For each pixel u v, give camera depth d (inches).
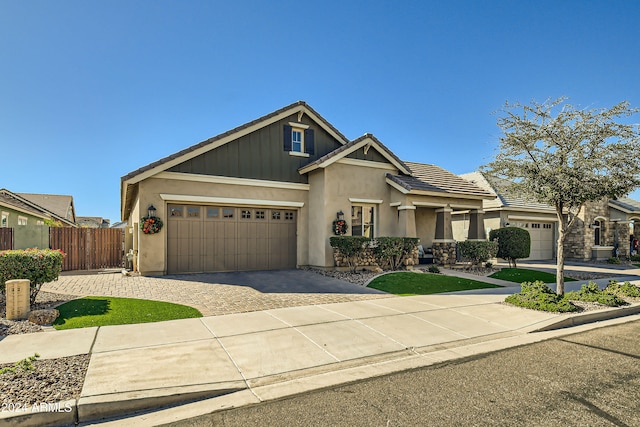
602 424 143.9
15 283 272.7
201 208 516.7
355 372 194.7
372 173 592.4
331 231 545.6
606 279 564.4
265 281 453.1
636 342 252.4
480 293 411.2
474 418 147.7
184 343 226.7
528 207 846.5
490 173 410.9
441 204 612.4
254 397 166.1
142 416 150.4
